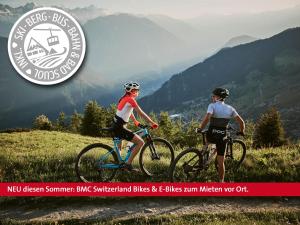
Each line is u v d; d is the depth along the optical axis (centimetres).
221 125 968
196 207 934
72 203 949
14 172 1149
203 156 1012
